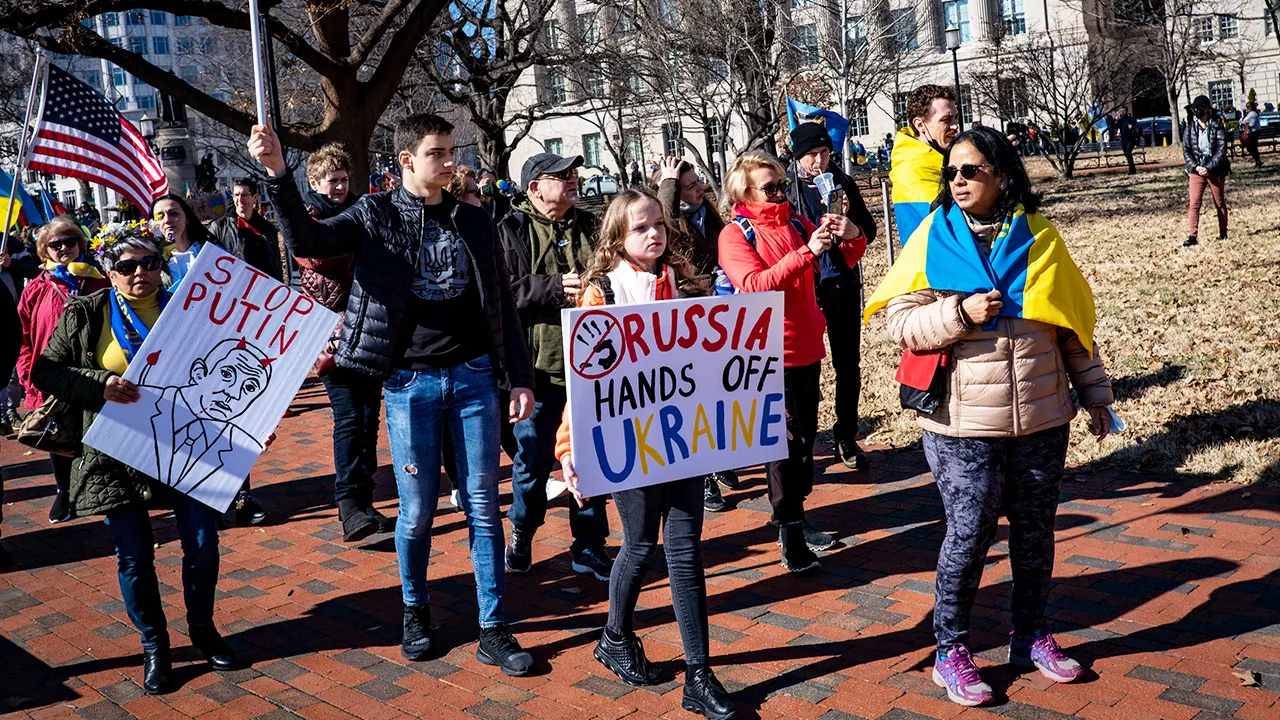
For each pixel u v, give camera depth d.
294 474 7.75
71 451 4.34
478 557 4.35
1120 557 4.98
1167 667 3.92
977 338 3.65
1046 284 3.60
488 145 25.28
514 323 4.43
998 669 4.02
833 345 6.67
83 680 4.43
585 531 5.30
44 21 13.65
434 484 4.36
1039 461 3.75
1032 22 45.66
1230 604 4.39
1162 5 39.16
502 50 23.34
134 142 7.06
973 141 3.60
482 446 4.32
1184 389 7.50
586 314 3.81
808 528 5.48
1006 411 3.64
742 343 4.11
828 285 6.46
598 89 29.69
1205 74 49.06
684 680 4.10
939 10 40.97
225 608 5.16
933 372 3.71
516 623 4.79
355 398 5.93
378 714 3.98
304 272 5.76
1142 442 6.50
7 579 5.77
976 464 3.71
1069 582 4.75
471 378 4.29
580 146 54.62
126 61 14.66
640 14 21.94
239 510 6.50
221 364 4.32
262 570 5.70
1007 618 4.46
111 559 6.04
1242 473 5.86
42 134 6.65
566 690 4.09
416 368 4.23
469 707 4.00
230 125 15.43
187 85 15.13
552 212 5.27
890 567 5.14
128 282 4.36
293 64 21.62
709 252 5.62
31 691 4.35
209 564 4.41
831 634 4.44
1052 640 3.96
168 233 6.23
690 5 20.56
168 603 5.29
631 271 4.10
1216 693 3.71
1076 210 21.33
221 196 19.61
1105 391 3.80
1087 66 37.62
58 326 4.35
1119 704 3.70
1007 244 3.64
